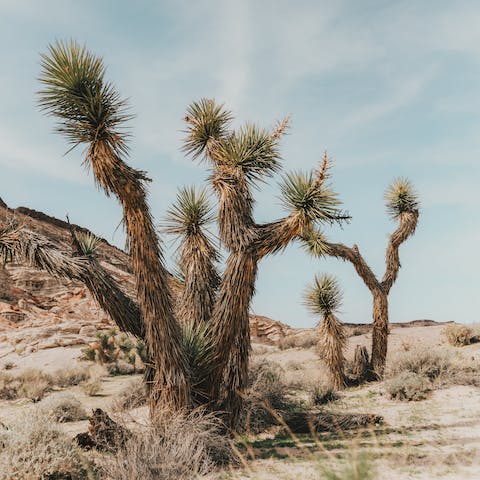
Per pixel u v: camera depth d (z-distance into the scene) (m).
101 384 18.92
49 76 6.41
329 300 13.75
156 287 6.73
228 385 7.71
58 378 19.39
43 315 38.16
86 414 11.69
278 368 15.82
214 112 8.78
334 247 13.88
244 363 7.87
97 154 6.41
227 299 7.35
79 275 6.80
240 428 8.40
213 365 7.30
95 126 6.45
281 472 5.45
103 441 6.62
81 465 5.63
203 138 8.72
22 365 24.92
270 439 7.99
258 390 10.44
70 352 26.73
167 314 6.82
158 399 6.85
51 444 5.57
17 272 42.44
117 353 24.09
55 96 6.39
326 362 13.46
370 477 2.83
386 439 7.21
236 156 7.73
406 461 5.75
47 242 6.96
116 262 33.44
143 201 6.68
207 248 8.50
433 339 21.05
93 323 34.12
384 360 14.25
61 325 32.59
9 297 39.19
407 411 9.51
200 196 8.63
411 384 10.87
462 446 6.53
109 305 6.96
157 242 6.85
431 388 11.10
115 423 6.96
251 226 7.51
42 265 6.79
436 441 6.93
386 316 14.60
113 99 6.59
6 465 5.16
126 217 6.67
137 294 6.80
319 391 11.43
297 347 26.33
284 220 7.36
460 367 12.60
